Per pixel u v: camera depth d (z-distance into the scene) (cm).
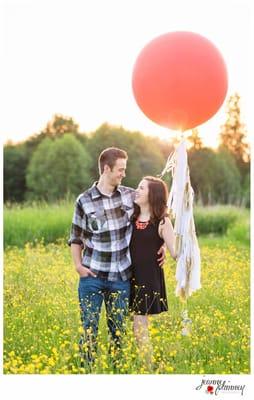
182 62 433
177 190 459
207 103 443
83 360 422
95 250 433
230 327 506
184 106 441
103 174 437
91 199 435
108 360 434
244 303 566
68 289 564
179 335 445
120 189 440
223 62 448
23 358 461
